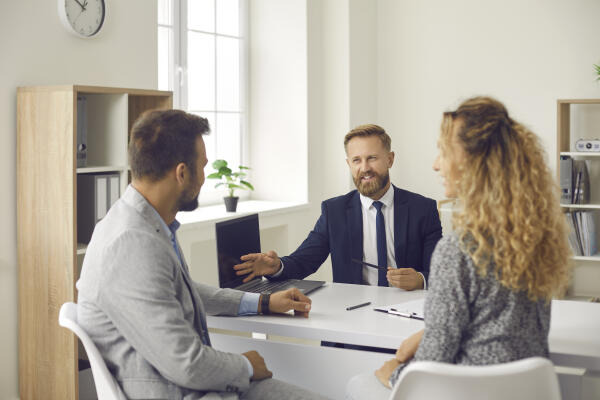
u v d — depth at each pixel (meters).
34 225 2.83
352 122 5.29
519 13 5.27
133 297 1.56
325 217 2.77
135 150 1.73
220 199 4.89
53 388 2.83
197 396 1.64
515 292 1.37
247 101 5.17
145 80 3.64
